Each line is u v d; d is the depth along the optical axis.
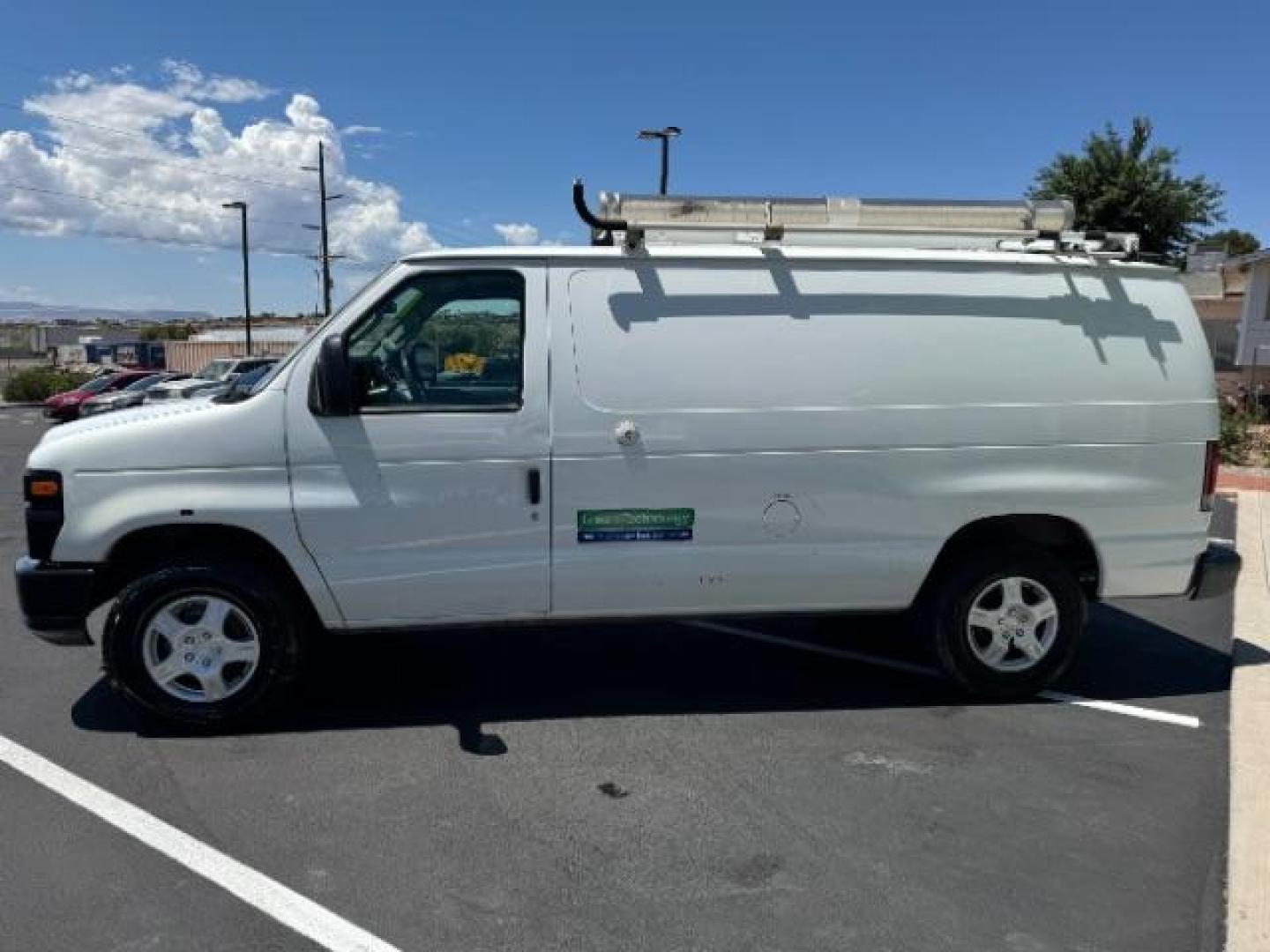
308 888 3.34
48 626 4.43
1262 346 21.55
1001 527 4.99
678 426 4.59
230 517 4.39
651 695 5.15
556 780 4.13
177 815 3.83
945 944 3.04
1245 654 5.88
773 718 4.82
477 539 4.55
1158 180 28.39
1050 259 4.84
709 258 4.63
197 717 4.52
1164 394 4.91
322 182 41.28
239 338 65.50
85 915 3.18
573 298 4.56
